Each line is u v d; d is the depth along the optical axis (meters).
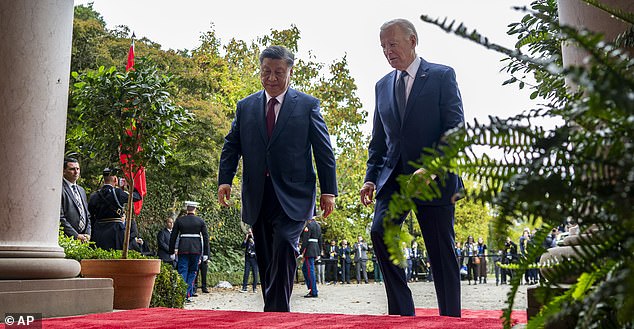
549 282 1.08
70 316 4.48
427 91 4.60
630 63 1.04
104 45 20.30
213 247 25.31
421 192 1.03
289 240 5.02
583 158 1.00
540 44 3.45
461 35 1.00
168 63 21.98
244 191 5.24
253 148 5.22
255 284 19.83
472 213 28.31
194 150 19.66
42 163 4.68
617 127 1.00
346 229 26.81
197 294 17.39
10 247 4.47
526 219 1.01
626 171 0.92
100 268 5.91
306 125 5.23
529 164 1.01
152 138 6.75
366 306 11.84
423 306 11.26
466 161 1.05
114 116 6.71
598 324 1.04
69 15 5.00
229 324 3.53
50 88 4.77
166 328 3.39
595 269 1.04
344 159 26.64
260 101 5.35
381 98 4.81
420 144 4.52
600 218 0.97
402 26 4.71
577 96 1.25
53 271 4.58
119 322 3.72
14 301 4.22
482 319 3.42
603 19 2.36
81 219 7.91
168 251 14.61
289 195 5.10
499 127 1.04
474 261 23.52
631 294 0.85
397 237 1.00
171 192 21.42
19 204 4.55
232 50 26.56
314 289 14.95
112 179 9.21
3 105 4.54
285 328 3.27
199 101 20.83
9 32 4.58
